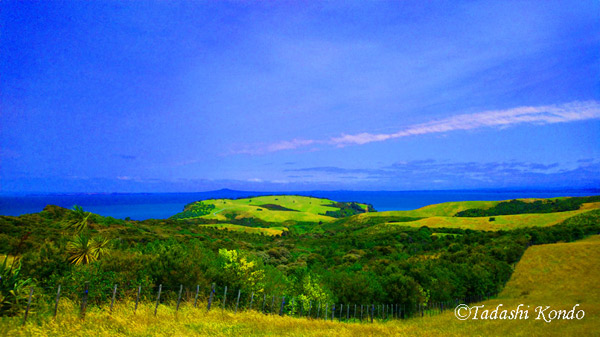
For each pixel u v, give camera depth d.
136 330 12.77
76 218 20.88
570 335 19.80
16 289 12.61
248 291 23.73
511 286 55.56
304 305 27.06
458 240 97.56
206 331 13.91
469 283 49.44
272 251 79.31
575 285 50.00
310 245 109.25
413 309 38.72
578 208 178.00
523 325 24.47
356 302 35.06
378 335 17.75
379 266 55.62
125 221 91.06
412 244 100.44
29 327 11.38
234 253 26.09
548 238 80.56
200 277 21.78
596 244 65.50
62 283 16.84
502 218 136.25
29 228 48.78
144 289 18.81
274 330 16.09
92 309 15.41
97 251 20.14
